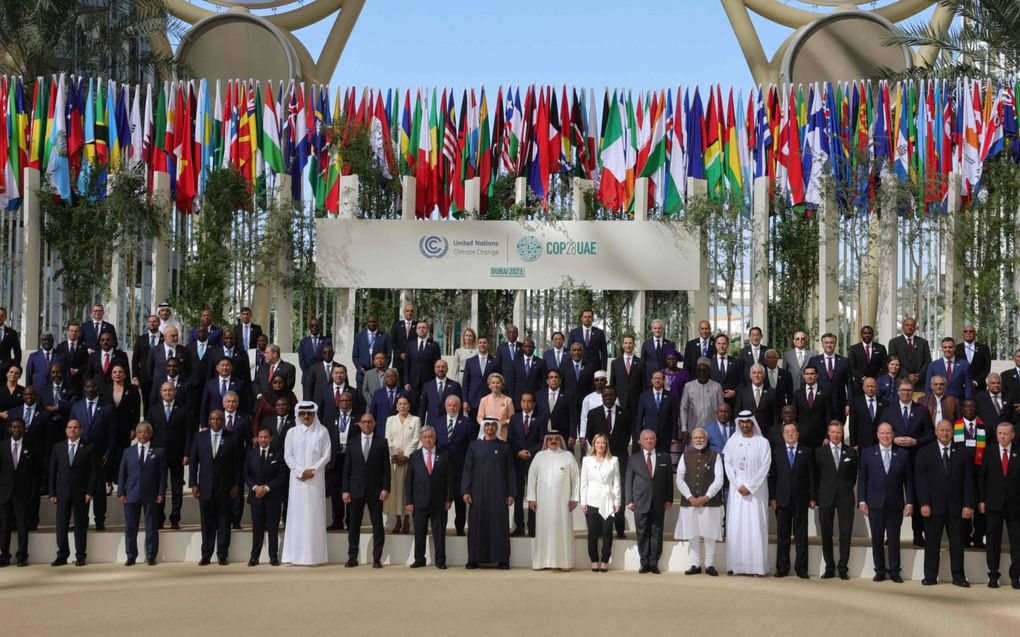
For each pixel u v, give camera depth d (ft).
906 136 72.79
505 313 74.28
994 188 71.15
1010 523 44.80
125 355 57.57
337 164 74.54
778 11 105.29
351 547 48.62
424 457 48.47
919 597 41.93
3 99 76.07
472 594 41.29
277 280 73.26
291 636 33.81
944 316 71.67
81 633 34.40
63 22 92.22
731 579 45.65
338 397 52.11
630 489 48.21
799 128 74.13
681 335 71.05
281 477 48.88
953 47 82.94
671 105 74.38
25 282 73.31
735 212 70.90
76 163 75.66
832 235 71.97
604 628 35.06
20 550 48.44
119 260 73.87
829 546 46.34
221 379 53.16
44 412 50.70
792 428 46.83
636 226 70.49
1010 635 35.06
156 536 48.88
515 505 50.83
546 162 74.28
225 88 96.78
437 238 71.61
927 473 45.57
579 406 54.90
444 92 75.36
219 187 73.56
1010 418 49.96
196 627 35.19
